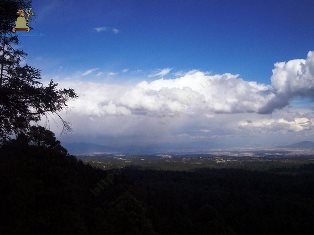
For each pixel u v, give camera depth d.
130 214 29.31
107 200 31.62
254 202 58.00
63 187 21.91
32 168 20.53
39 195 19.08
